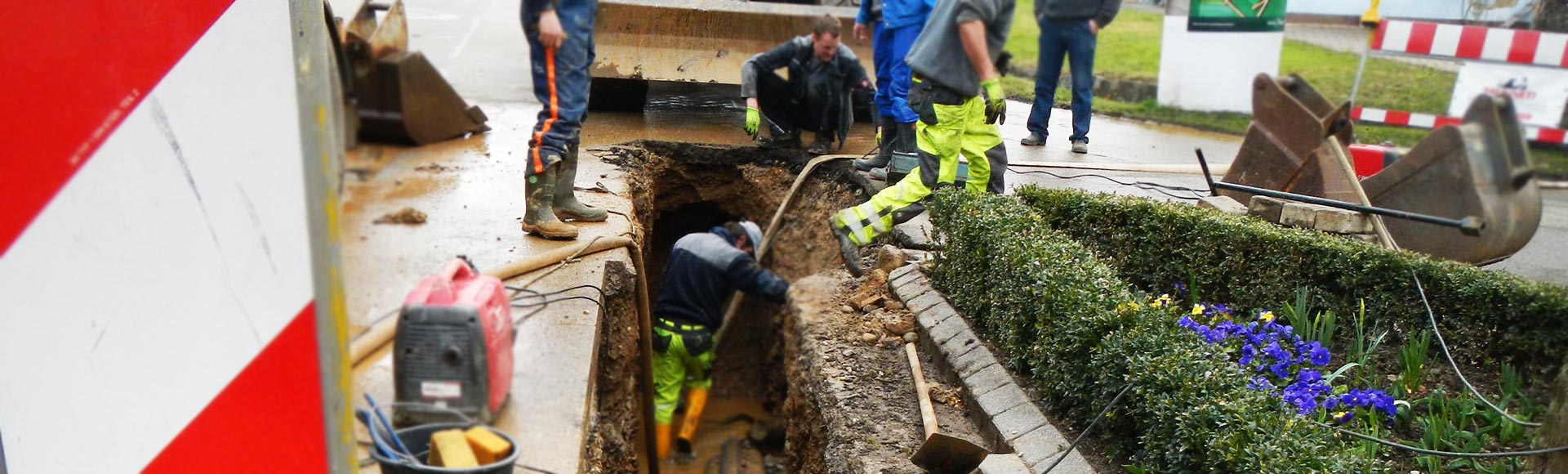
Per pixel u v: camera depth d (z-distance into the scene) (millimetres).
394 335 2594
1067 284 4328
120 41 1104
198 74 1121
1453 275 4410
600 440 3805
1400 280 4562
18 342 1191
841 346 5258
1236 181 5555
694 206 8328
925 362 5027
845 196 7215
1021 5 7922
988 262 4973
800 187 7730
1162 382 3590
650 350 5590
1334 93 4840
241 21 1126
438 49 5438
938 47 5363
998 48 5277
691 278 6867
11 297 1176
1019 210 5289
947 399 4570
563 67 4828
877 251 6387
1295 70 4828
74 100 1117
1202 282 5238
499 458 2490
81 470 1230
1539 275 4609
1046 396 4305
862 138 8398
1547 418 3416
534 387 3527
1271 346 4258
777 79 7656
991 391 4375
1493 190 4137
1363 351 4535
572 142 5180
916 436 4324
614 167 7004
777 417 7297
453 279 2875
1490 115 3777
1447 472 3752
